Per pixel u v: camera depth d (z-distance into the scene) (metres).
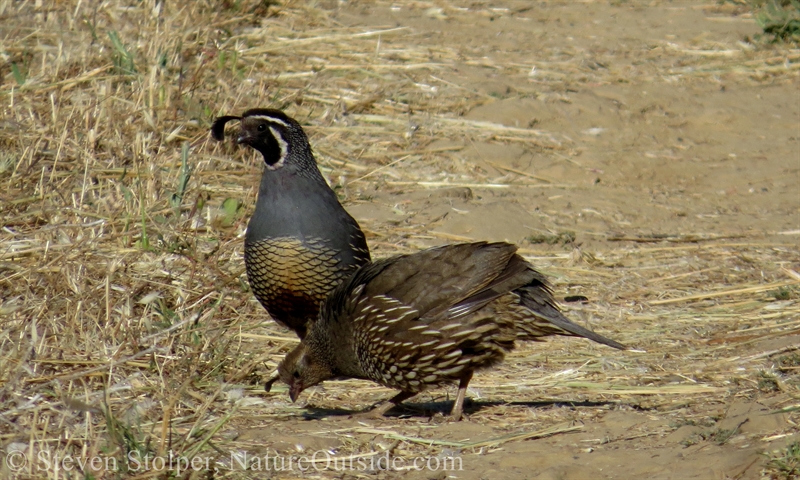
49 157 14.91
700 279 14.52
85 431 8.93
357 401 11.16
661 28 23.47
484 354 9.95
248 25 21.28
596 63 21.64
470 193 17.03
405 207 16.42
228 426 9.84
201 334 11.38
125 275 12.18
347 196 16.56
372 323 9.89
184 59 18.41
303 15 22.27
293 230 11.03
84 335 10.84
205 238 13.77
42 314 11.17
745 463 8.58
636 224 16.47
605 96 20.33
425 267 9.93
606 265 15.04
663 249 15.50
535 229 15.95
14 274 11.86
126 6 19.75
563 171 17.98
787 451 8.54
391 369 10.00
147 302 11.34
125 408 9.74
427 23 22.89
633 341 12.61
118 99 15.90
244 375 11.11
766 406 9.88
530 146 18.59
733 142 19.16
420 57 21.11
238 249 13.83
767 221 16.56
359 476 8.79
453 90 20.02
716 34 23.14
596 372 11.70
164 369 10.69
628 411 10.31
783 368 11.22
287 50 20.50
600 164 18.28
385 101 19.48
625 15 24.09
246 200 15.13
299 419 10.25
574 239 15.78
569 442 9.47
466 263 9.88
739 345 12.25
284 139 10.97
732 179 17.95
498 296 9.74
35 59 17.62
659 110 20.00
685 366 11.71
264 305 11.55
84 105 16.00
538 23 23.42
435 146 18.31
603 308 13.64
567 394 11.08
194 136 16.55
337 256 11.16
